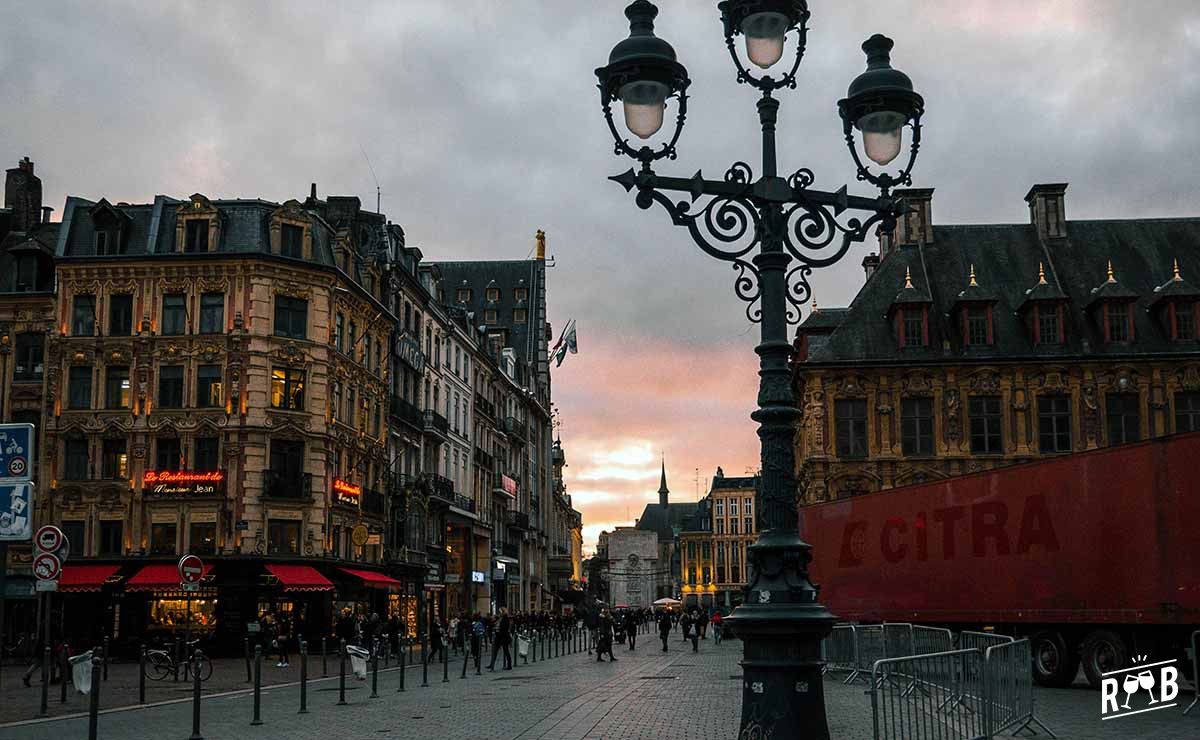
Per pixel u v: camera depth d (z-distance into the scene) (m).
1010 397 51.44
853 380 51.97
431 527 62.66
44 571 18.97
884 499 28.80
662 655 45.34
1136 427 50.94
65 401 45.78
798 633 9.49
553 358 111.44
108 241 46.91
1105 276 54.69
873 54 10.90
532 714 18.73
